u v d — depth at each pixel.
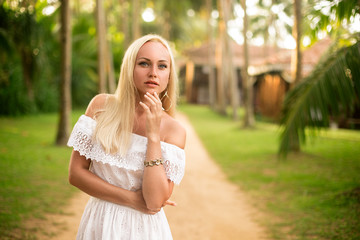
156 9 33.62
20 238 3.36
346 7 4.95
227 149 10.02
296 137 4.45
